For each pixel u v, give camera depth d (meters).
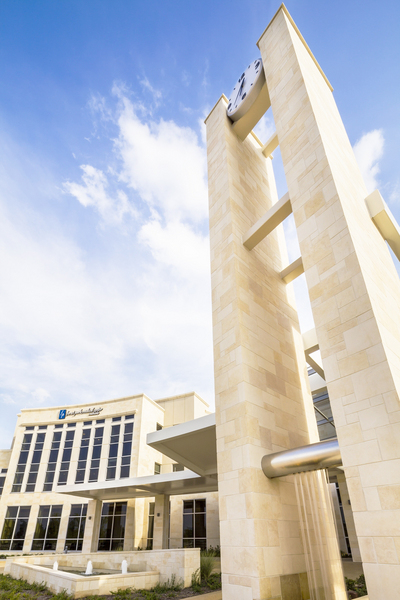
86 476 34.97
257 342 12.80
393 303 11.03
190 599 12.31
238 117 18.12
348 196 11.75
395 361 8.67
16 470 37.72
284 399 12.73
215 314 13.80
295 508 10.71
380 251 12.23
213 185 17.28
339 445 8.38
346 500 20.80
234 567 9.53
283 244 17.91
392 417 7.62
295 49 14.85
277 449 11.31
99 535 30.83
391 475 7.26
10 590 15.13
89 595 12.83
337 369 9.06
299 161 12.73
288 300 15.87
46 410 40.19
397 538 6.81
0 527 35.00
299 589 9.45
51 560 22.50
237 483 10.32
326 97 16.36
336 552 9.73
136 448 33.75
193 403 38.94
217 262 14.84
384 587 6.73
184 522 31.11
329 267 10.26
